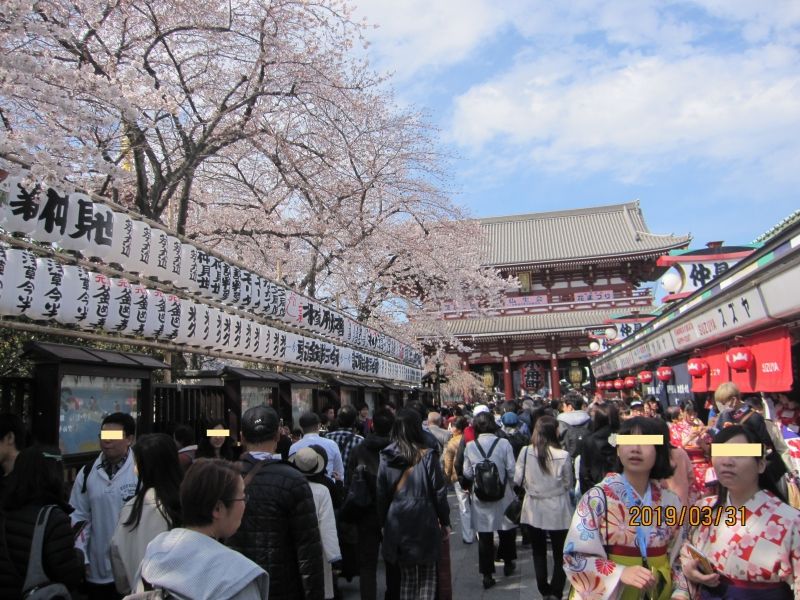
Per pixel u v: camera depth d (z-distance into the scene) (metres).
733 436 3.07
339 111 13.12
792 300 7.49
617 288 45.09
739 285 8.77
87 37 8.53
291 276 18.41
